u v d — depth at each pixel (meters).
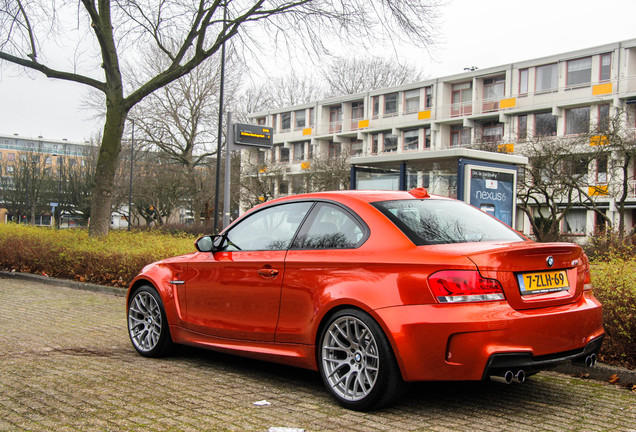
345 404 3.88
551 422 3.68
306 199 4.71
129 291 5.83
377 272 3.82
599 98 36.50
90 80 14.58
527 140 31.62
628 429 3.58
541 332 3.60
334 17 14.05
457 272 3.53
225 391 4.33
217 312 4.92
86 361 5.18
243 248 4.91
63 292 10.09
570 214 37.28
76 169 66.25
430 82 46.78
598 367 4.86
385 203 4.32
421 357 3.53
